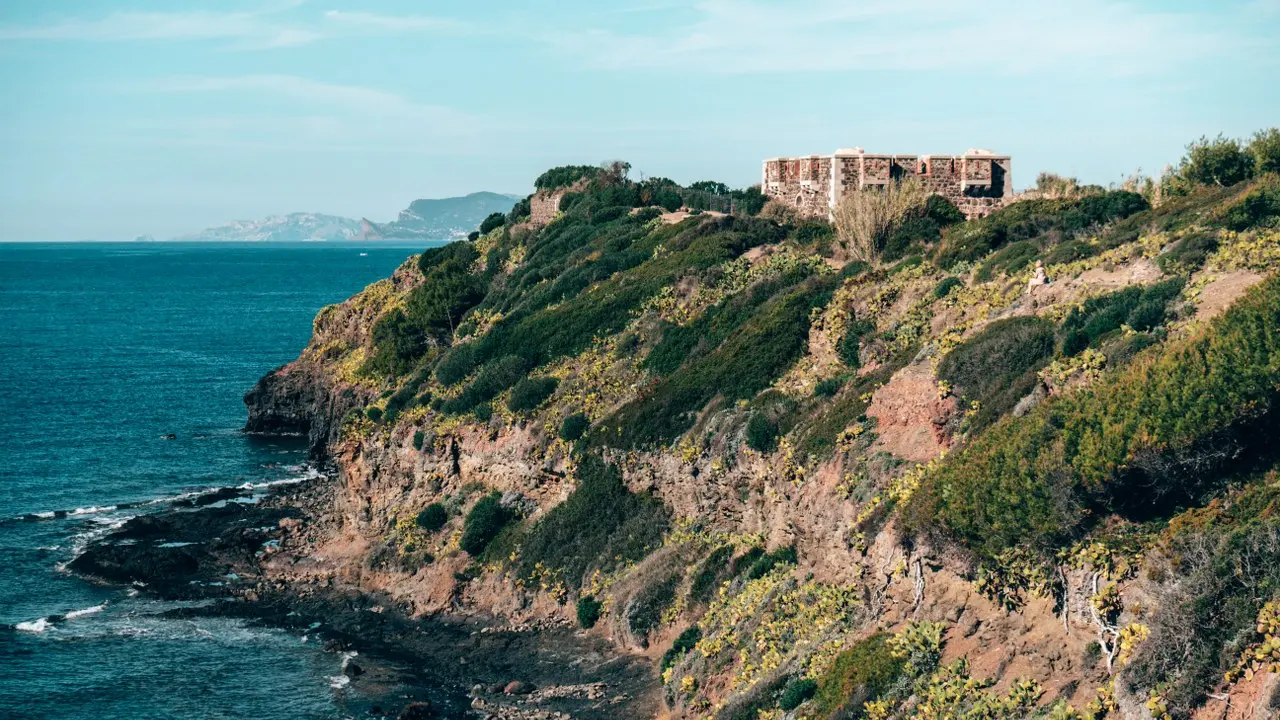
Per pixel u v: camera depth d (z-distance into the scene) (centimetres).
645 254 8888
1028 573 3350
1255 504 2956
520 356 7825
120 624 6162
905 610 3766
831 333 6128
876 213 7425
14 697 5194
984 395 4372
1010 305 5153
